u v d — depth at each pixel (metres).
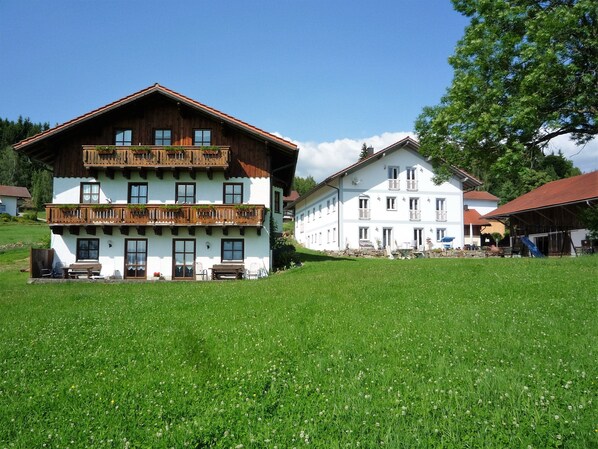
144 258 27.86
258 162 28.75
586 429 5.18
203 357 8.81
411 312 11.78
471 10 20.73
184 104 28.11
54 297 17.81
